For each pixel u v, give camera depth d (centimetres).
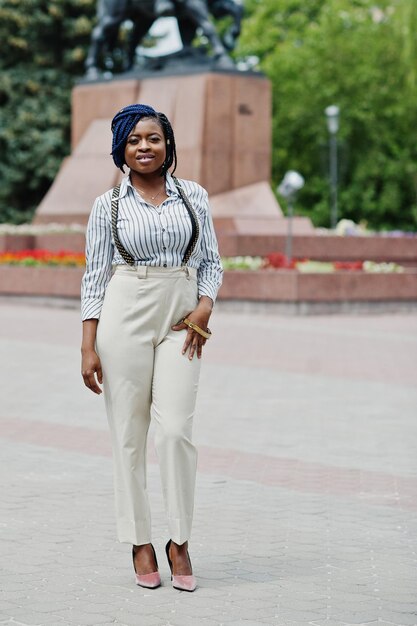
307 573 628
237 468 912
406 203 5256
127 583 605
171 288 595
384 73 5119
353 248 2886
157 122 598
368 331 2041
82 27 4572
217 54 2955
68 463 919
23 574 618
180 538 594
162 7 2919
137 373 595
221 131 2906
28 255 2700
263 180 2967
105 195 604
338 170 5203
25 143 4634
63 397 1259
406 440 1045
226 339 1848
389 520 752
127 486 600
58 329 1992
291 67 5266
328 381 1411
